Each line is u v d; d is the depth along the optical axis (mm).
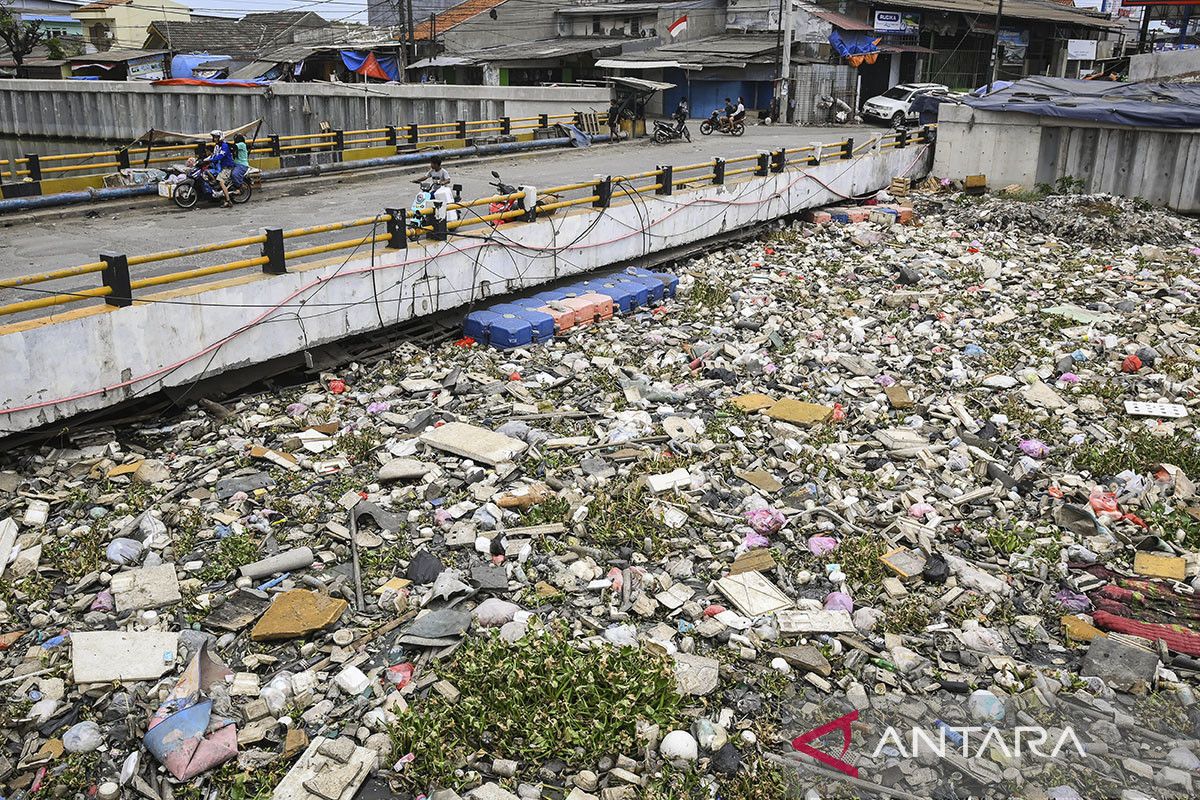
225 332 11180
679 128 30047
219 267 11078
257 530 8727
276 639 7207
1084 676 7008
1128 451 10492
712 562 8328
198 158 18859
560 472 9820
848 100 41125
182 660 6945
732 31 44844
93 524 8781
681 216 18344
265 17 54344
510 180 21281
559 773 6012
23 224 16516
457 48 48594
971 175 26203
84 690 6633
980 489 9625
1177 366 13117
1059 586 8148
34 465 9742
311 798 5691
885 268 18422
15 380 9336
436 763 5934
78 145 39906
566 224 15719
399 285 13141
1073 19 50031
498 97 30047
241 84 34250
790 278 17703
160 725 6191
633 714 6316
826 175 22922
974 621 7531
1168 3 31031
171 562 8266
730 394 12203
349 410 11492
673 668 6785
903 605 7746
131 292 10719
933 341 14281
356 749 6059
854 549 8453
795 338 14375
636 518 8789
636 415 11289
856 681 6922
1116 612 7746
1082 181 24453
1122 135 23594
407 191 20359
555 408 11570
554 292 15500
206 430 10711
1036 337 14477
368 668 6938
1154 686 6914
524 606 7625
